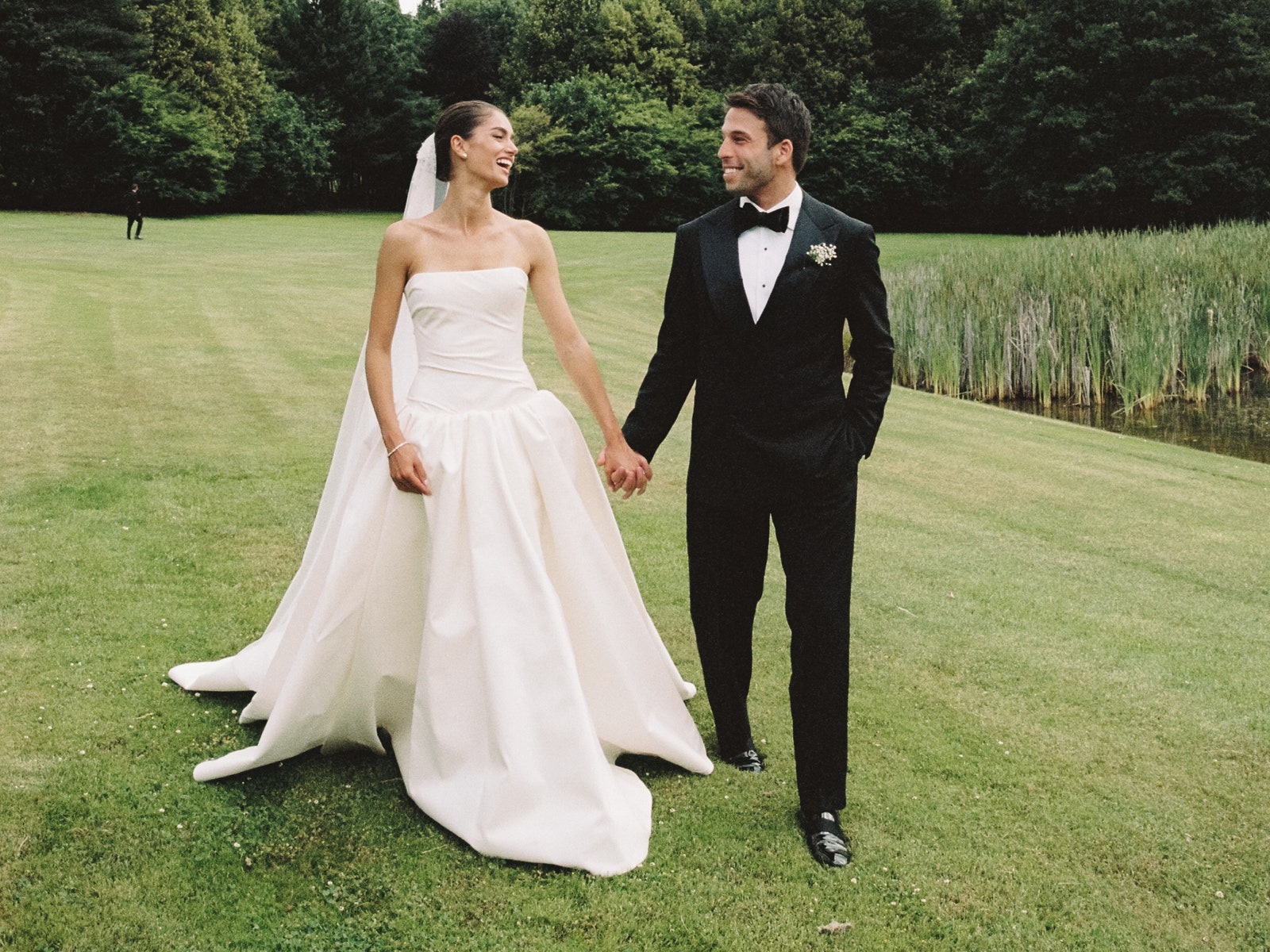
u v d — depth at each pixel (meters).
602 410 2.97
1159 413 10.66
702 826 2.67
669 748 2.92
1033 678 3.64
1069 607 4.36
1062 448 7.64
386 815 2.68
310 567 3.03
